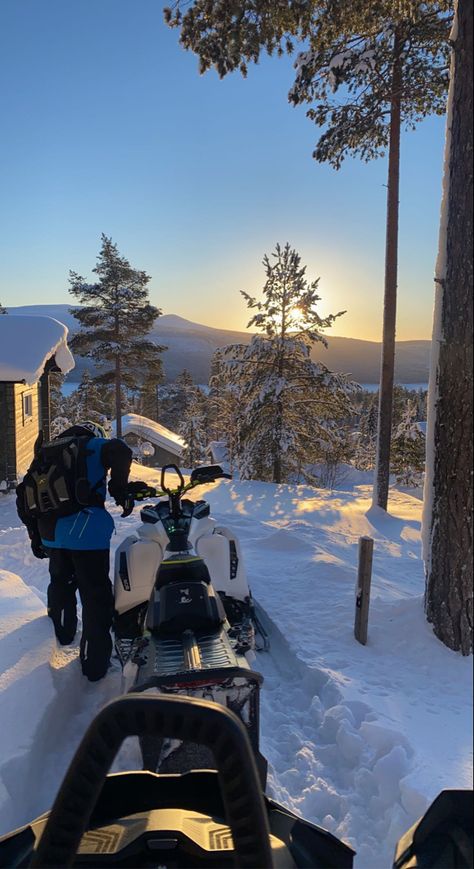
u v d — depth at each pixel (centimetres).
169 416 8131
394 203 1301
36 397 1717
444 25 1098
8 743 308
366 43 1139
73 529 400
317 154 1360
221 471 425
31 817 286
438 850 151
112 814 174
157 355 3872
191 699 108
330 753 342
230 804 104
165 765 282
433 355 434
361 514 1259
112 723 107
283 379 1933
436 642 431
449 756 301
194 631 321
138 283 3778
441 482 429
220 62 801
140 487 416
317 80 1152
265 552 733
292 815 176
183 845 153
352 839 279
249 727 284
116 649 397
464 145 391
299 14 765
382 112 1277
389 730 331
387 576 691
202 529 434
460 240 398
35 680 363
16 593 498
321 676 409
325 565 634
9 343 1398
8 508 1228
